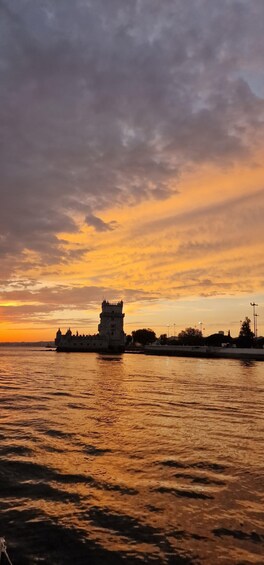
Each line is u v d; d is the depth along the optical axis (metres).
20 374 65.69
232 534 10.06
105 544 9.53
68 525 10.45
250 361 116.62
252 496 12.45
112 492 12.71
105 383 49.31
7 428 21.80
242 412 27.62
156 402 32.31
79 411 27.75
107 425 22.80
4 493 12.52
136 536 9.93
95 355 178.88
